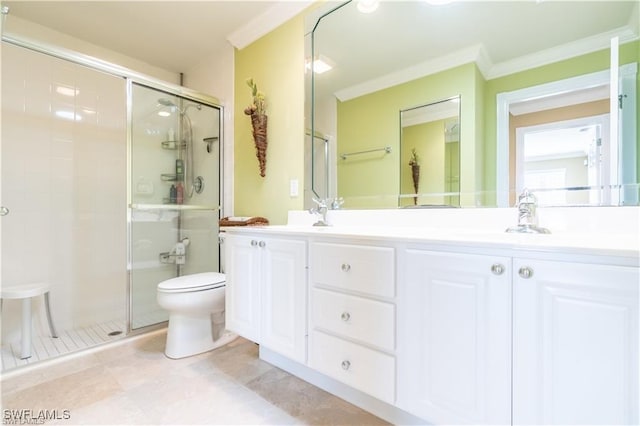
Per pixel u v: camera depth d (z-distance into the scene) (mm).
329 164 1818
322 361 1195
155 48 2416
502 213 1237
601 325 677
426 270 926
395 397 988
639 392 640
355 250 1092
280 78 2020
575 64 1158
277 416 1227
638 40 1056
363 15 1679
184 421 1190
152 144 2324
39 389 1405
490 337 812
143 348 1874
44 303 2045
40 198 2049
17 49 1929
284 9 1933
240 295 1558
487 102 1335
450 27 1431
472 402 836
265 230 1438
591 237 961
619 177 1071
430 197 1479
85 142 2244
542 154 1211
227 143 2373
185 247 2520
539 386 748
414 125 1530
